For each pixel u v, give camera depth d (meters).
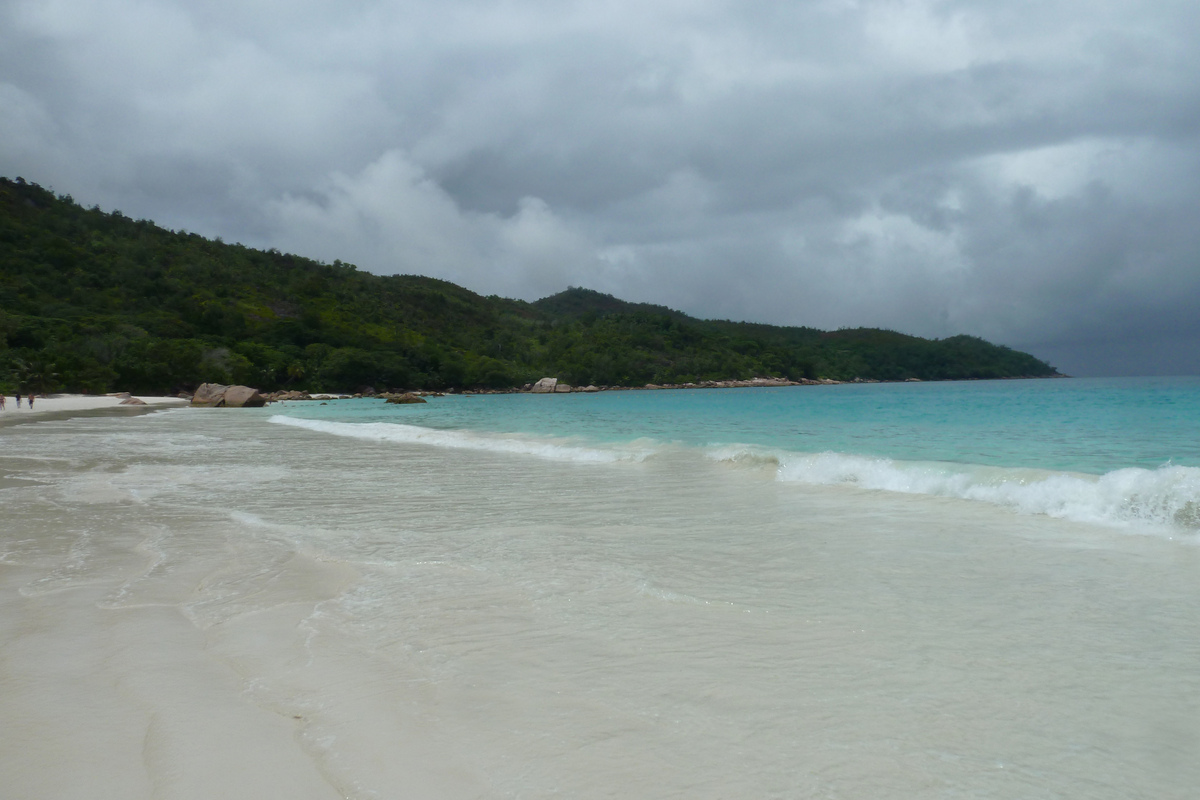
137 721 2.82
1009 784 2.32
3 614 4.27
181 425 27.47
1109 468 10.18
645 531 6.70
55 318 82.56
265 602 4.51
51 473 11.70
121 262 110.00
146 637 3.84
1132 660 3.38
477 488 9.71
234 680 3.24
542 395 90.19
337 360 92.62
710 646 3.64
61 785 2.34
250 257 149.75
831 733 2.68
